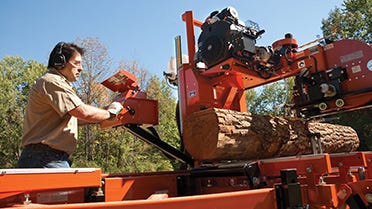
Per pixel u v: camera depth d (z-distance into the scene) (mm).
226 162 3760
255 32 4266
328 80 4109
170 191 3635
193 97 4270
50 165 2467
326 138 5020
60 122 2557
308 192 2605
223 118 3623
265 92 38875
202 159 3809
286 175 2189
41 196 2137
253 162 3018
